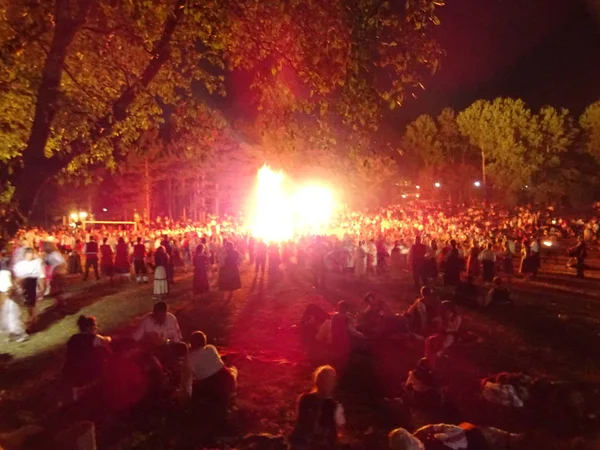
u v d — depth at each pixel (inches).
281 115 331.9
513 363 393.1
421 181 2910.9
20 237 605.6
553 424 289.0
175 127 432.5
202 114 411.5
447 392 316.2
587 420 289.9
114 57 417.7
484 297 624.7
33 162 275.4
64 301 673.0
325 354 418.0
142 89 316.8
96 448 243.4
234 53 343.0
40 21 315.9
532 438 264.5
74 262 1044.5
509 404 299.7
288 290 759.1
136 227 1780.3
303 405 230.8
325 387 231.5
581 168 2640.3
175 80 402.0
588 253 1326.3
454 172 2888.8
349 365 394.6
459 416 302.2
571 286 820.6
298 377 371.2
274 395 335.9
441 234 1560.0
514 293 733.3
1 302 510.0
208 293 741.9
